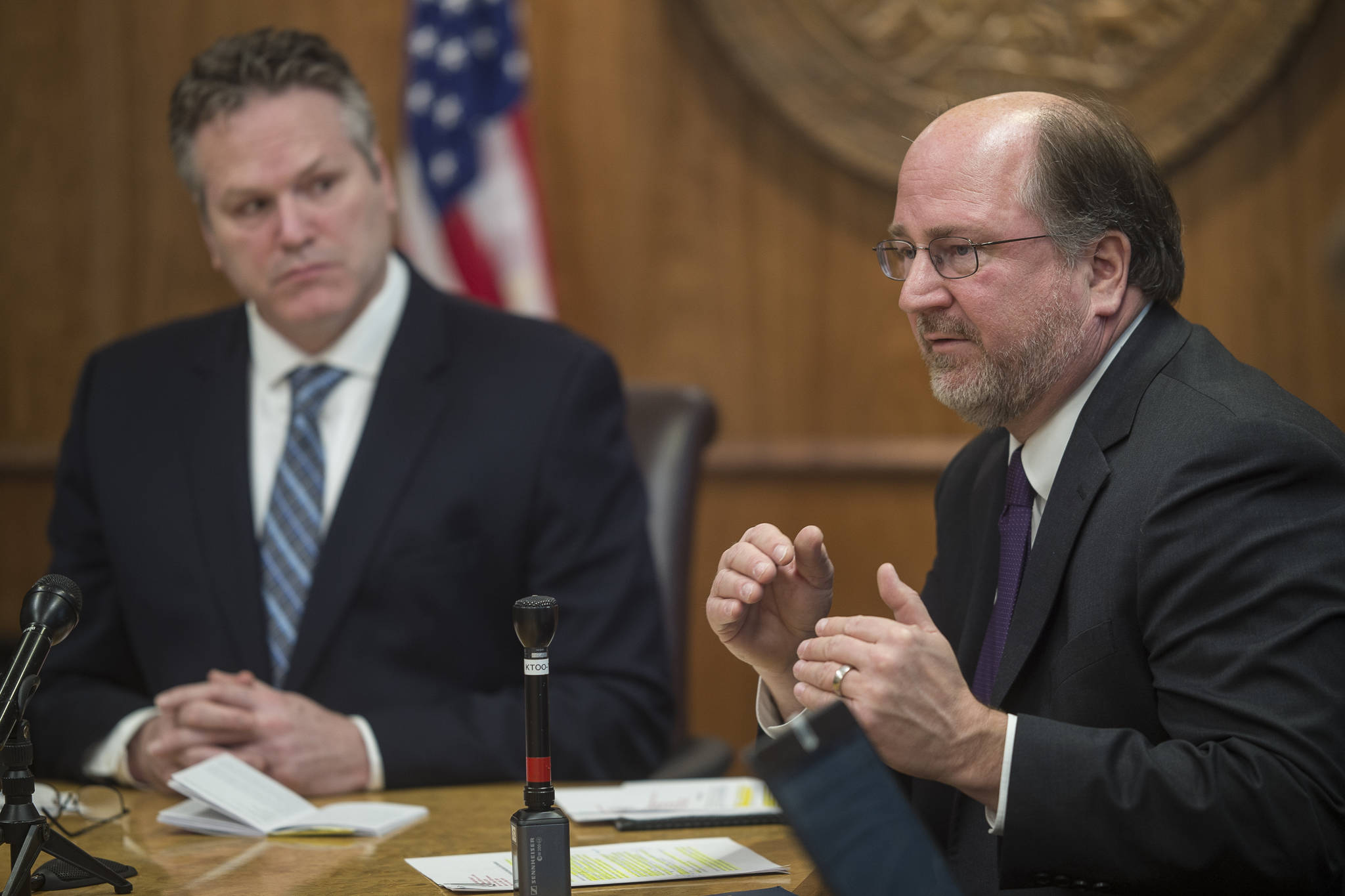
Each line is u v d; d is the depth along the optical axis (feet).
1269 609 12.22
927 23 34.76
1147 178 14.49
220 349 21.86
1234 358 14.44
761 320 35.96
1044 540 14.05
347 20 36.22
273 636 20.03
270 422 21.31
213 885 12.53
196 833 14.79
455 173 33.17
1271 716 11.81
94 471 21.52
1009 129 14.17
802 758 9.50
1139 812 11.73
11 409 37.32
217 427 21.13
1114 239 14.26
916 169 14.48
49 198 37.04
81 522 21.66
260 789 15.55
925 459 35.50
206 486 20.75
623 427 21.76
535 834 11.30
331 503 20.65
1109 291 14.35
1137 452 13.64
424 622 19.95
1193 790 11.66
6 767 11.62
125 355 22.56
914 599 12.31
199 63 20.21
